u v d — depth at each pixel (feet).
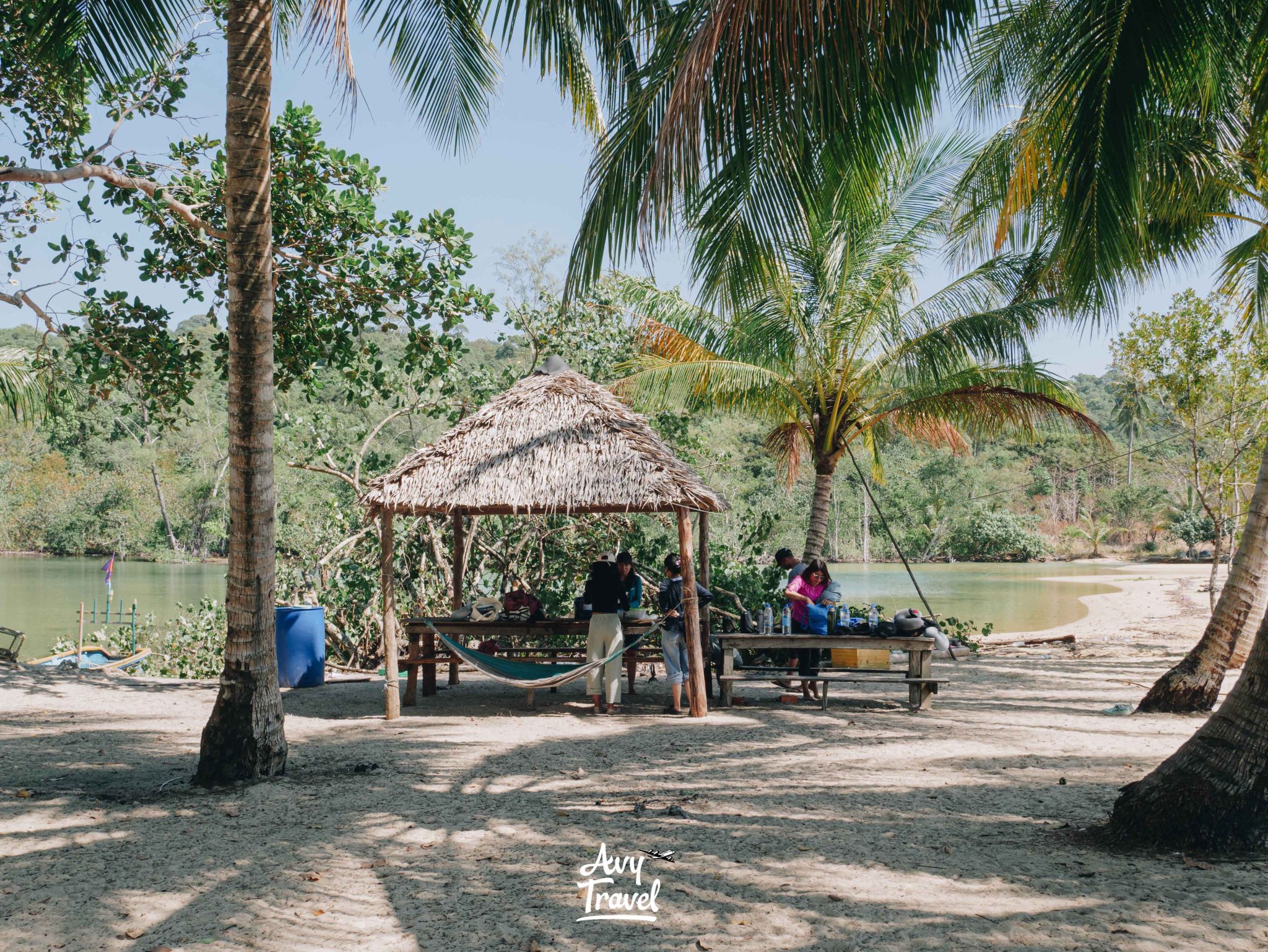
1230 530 55.52
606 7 27.12
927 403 45.68
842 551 200.95
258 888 13.82
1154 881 13.38
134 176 34.14
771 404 47.11
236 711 20.62
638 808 18.10
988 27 30.58
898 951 11.28
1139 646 53.47
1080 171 23.12
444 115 30.07
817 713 29.94
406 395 46.47
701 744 24.88
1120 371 55.83
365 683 38.52
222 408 187.01
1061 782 20.03
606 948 11.55
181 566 165.48
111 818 17.57
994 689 35.22
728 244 17.76
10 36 31.37
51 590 110.83
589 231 18.31
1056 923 12.00
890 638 29.71
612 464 28.71
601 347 50.90
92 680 37.40
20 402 38.86
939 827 16.70
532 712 30.71
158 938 11.97
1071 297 24.76
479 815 17.84
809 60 14.33
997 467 230.07
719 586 45.88
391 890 13.71
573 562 50.31
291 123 35.58
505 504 28.86
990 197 38.34
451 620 32.24
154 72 34.04
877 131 18.39
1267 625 14.84
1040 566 188.75
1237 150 32.99
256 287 20.57
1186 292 52.19
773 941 11.68
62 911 12.90
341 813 18.02
